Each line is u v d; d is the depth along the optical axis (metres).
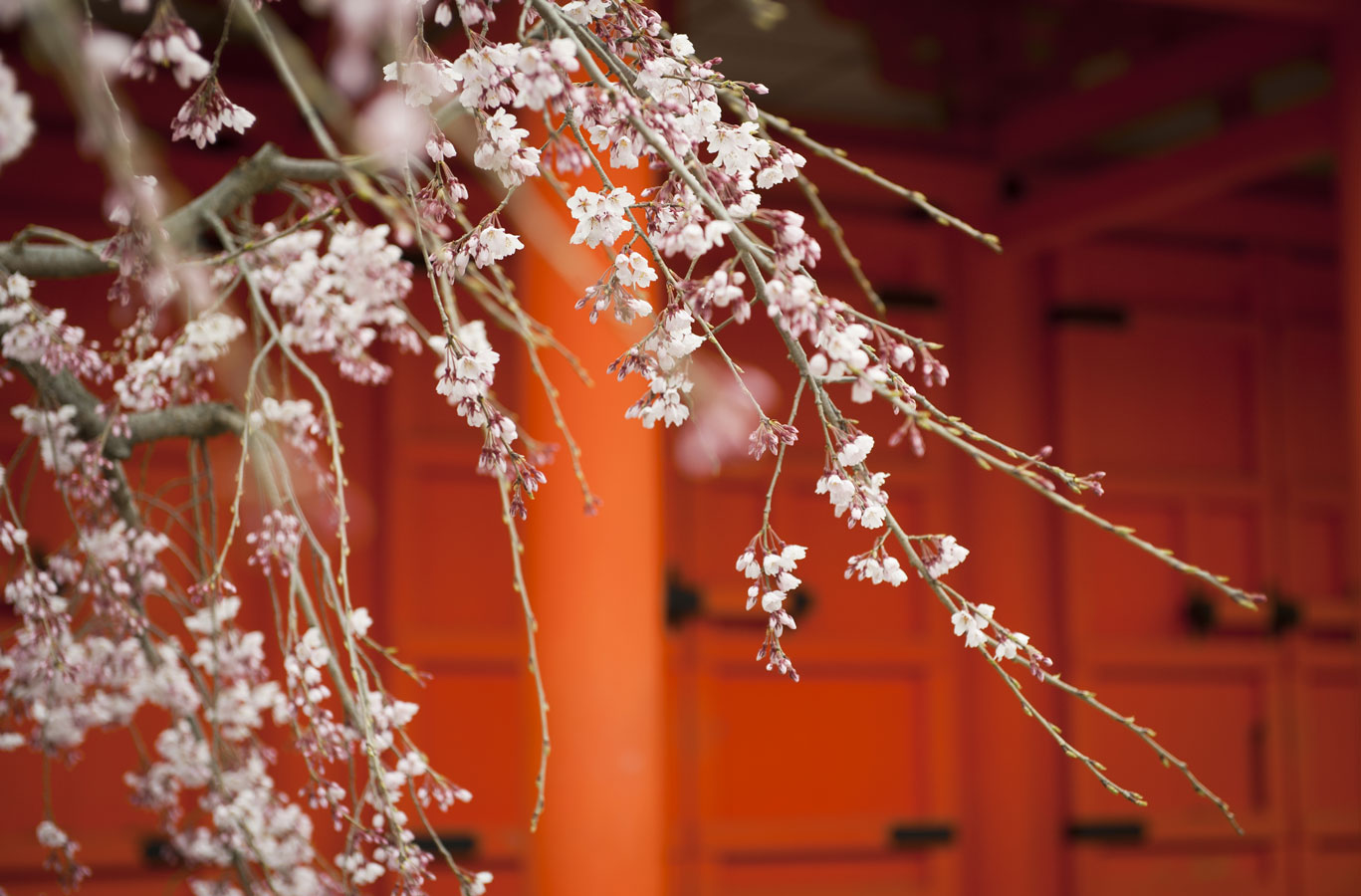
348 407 4.59
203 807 1.63
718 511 5.09
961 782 5.36
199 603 1.46
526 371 2.79
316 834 4.21
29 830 4.11
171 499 4.18
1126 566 5.55
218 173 4.36
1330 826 5.68
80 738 1.63
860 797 5.21
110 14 3.90
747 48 4.82
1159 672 5.53
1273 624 5.71
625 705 2.75
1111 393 5.61
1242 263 5.88
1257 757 5.63
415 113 1.05
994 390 5.43
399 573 4.60
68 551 1.55
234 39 4.24
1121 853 5.37
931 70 4.94
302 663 1.43
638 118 0.99
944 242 5.48
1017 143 5.38
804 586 5.16
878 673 5.29
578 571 2.75
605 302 1.05
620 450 2.78
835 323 0.99
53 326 1.37
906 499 5.36
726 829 4.98
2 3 0.84
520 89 1.00
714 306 1.02
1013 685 1.04
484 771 4.65
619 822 2.72
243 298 3.14
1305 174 6.01
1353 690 5.83
